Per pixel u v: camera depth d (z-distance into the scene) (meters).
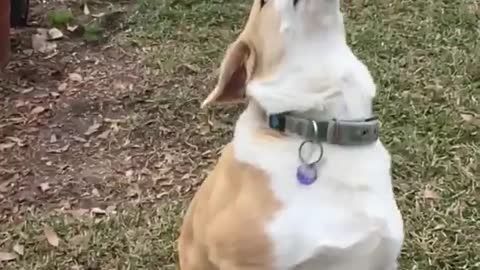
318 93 1.09
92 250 1.64
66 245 1.66
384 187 1.11
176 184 1.82
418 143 1.85
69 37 2.43
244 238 1.10
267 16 1.10
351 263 1.10
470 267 1.54
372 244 1.09
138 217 1.71
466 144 1.86
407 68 2.14
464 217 1.66
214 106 2.04
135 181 1.84
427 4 2.43
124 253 1.63
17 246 1.66
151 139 1.97
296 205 1.08
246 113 1.15
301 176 1.09
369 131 1.10
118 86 2.19
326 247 1.08
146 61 2.28
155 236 1.66
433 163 1.79
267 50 1.11
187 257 1.24
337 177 1.08
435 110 1.97
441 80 2.09
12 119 2.08
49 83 2.22
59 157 1.93
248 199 1.10
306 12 1.07
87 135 2.00
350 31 2.30
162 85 2.17
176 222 1.69
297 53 1.09
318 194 1.08
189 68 2.23
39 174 1.88
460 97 2.02
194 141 1.95
